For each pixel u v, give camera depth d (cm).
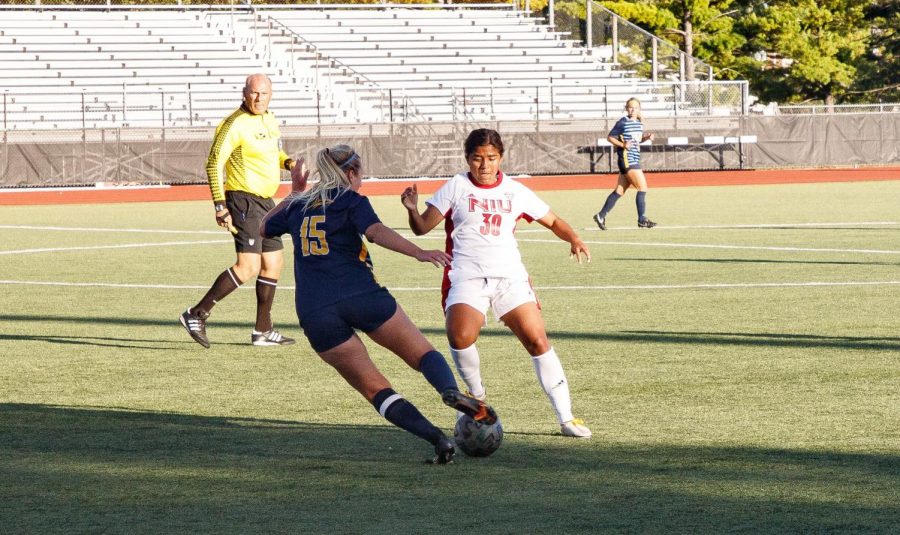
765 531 1669
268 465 2084
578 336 3450
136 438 2309
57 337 3606
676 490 1888
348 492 1902
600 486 1917
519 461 2091
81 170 12656
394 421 2072
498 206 2203
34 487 1952
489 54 16538
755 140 15050
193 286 4812
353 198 2078
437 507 1809
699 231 6981
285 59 15625
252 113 3403
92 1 16725
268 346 3434
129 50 15200
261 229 2167
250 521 1748
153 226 7944
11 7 15312
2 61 14450
